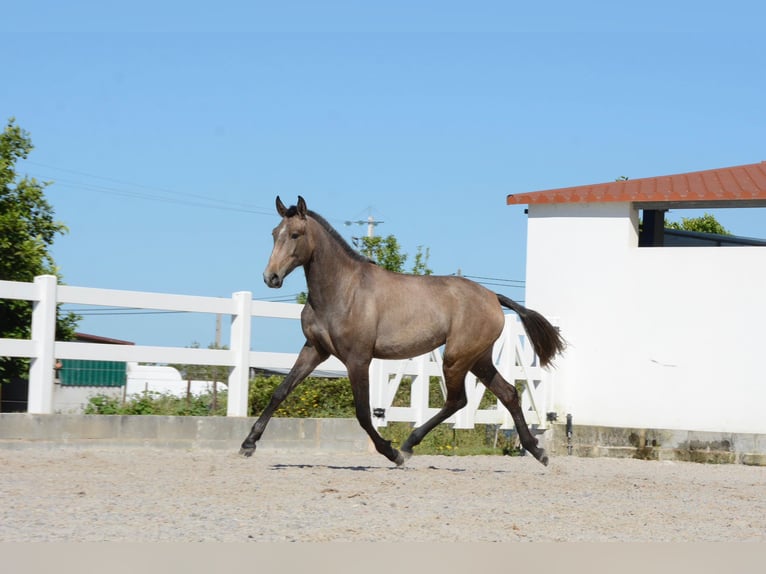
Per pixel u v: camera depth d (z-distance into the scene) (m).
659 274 17.19
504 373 16.14
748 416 16.41
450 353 10.91
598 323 17.61
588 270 17.75
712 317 16.75
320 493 8.29
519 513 7.79
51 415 11.16
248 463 10.60
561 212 18.03
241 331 12.77
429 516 7.38
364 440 13.90
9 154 15.12
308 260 10.14
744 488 10.70
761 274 16.45
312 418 13.41
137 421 11.80
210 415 13.34
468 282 11.13
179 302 12.18
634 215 17.88
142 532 6.23
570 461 15.16
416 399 14.68
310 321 10.44
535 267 18.19
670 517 7.95
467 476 10.31
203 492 8.03
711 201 17.06
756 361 16.41
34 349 11.11
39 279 11.15
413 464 12.34
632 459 16.61
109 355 11.63
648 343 17.20
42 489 7.83
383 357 10.62
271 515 7.09
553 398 17.69
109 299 11.62
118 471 9.23
